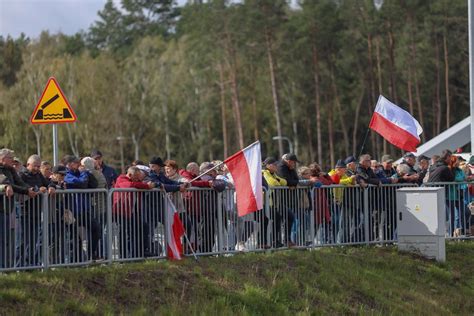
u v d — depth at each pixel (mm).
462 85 198500
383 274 46562
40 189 36562
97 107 196125
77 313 32531
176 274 38344
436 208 50250
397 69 194625
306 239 47906
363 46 199750
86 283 34969
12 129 182625
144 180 41906
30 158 38406
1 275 34094
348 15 192000
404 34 189375
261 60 194875
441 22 187000
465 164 59688
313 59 194625
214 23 185000
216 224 43969
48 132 185375
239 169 42594
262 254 44312
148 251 40906
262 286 39781
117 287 35469
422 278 47938
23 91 189375
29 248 36312
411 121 55031
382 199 51625
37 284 33719
